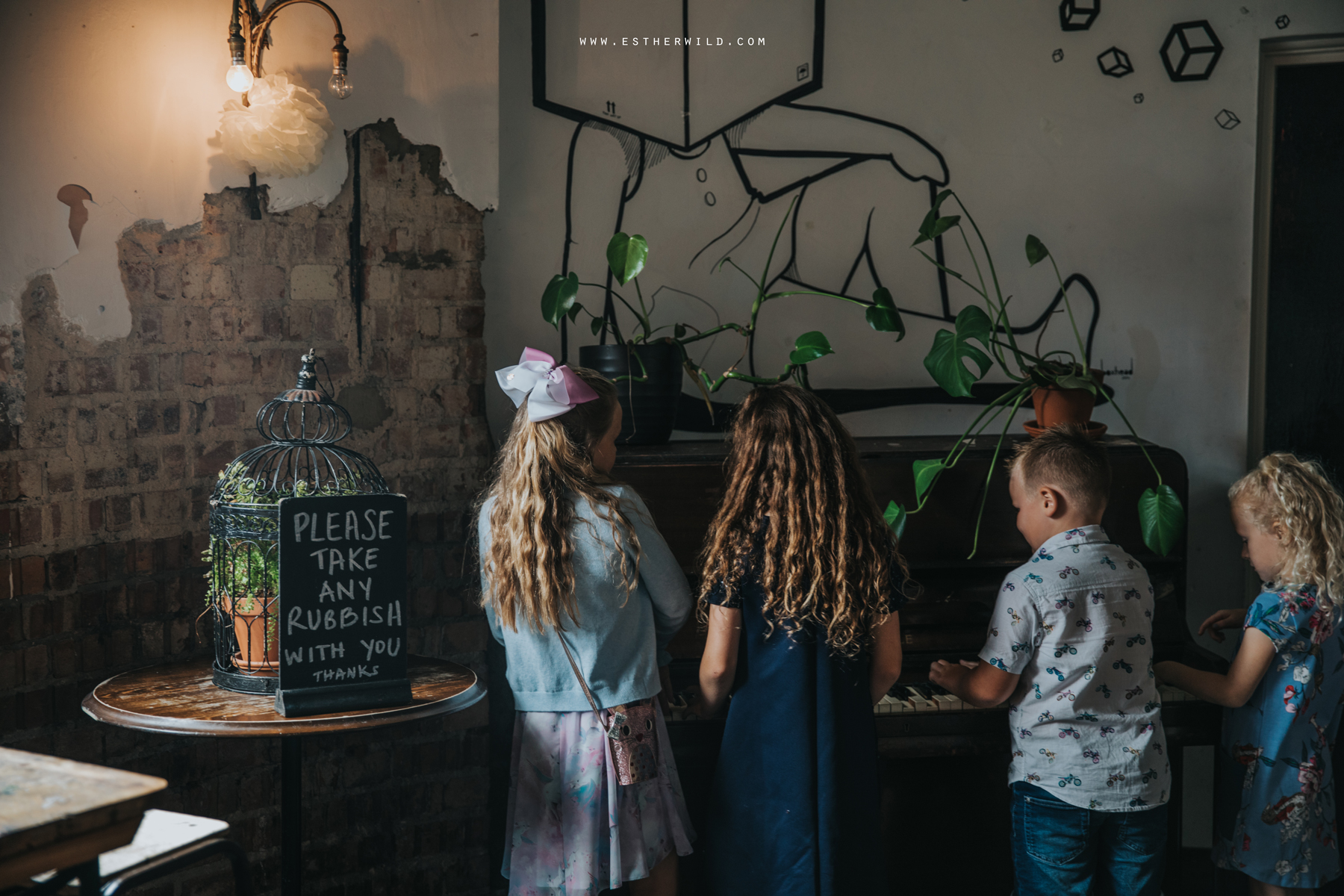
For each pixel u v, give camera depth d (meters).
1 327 1.85
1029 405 2.68
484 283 2.53
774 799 1.62
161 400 2.07
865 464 2.18
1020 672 1.75
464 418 2.40
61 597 1.94
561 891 1.64
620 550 1.66
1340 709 1.92
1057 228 2.68
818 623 1.60
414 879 2.42
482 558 1.76
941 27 2.62
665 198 2.58
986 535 2.16
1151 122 2.67
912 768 2.13
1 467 1.85
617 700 1.65
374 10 2.23
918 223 2.66
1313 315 2.77
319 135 2.14
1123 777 1.71
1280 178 2.73
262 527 1.71
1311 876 1.87
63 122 1.91
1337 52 2.70
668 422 2.32
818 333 2.25
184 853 1.25
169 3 2.02
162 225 2.04
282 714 1.55
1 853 0.88
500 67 2.50
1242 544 2.75
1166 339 2.71
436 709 1.62
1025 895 1.79
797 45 2.59
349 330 2.27
